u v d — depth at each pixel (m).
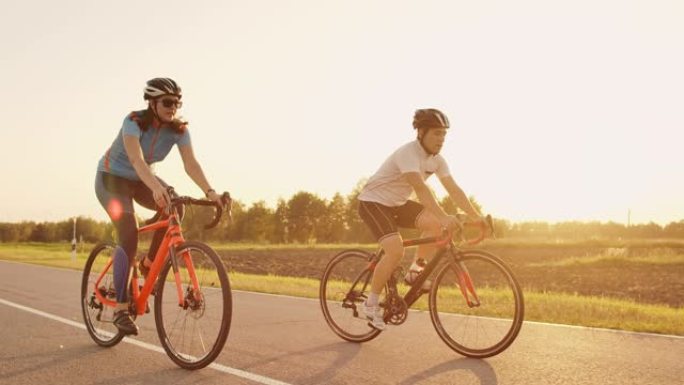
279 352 4.98
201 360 4.26
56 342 5.29
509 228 83.25
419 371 4.37
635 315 7.24
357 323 5.55
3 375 4.18
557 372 4.34
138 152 4.55
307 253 35.88
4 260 18.08
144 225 5.16
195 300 4.30
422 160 5.16
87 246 43.78
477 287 5.06
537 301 8.73
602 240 42.34
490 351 4.76
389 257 5.16
